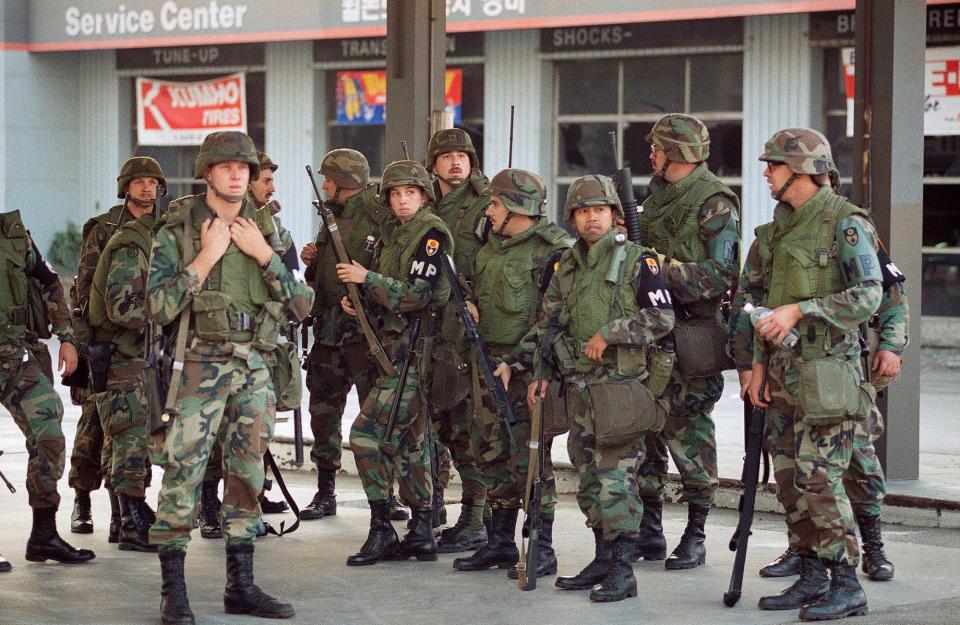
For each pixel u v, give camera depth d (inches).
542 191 278.5
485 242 294.5
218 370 235.8
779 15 740.0
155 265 235.1
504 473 280.1
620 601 251.9
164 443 233.9
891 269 259.4
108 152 962.7
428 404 288.0
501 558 281.1
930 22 709.9
